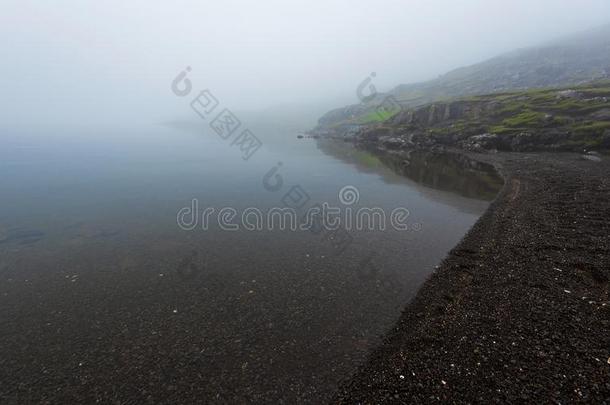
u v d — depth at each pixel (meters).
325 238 28.22
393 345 14.06
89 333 15.92
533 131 70.25
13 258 25.12
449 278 19.31
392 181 51.56
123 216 36.03
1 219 35.19
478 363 12.09
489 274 18.81
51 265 23.83
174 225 32.72
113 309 18.00
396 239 27.39
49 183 54.66
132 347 14.84
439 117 106.81
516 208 30.44
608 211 26.45
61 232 31.09
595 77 155.38
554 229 23.66
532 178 43.09
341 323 16.27
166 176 59.75
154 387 12.49
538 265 18.80
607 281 16.20
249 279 21.20
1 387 12.70
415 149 89.06
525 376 11.23
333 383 12.38
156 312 17.61
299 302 18.33
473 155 71.06
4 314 17.67
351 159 78.06
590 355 11.76
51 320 17.05
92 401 11.95
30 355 14.45
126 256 25.31
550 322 13.76
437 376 11.81
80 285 20.80
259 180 55.16
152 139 144.00
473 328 14.14
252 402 11.73
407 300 18.19
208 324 16.44
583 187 34.78
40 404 11.91
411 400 11.01
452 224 30.44
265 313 17.34
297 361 13.67
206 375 13.03
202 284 20.69
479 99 105.50
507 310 15.03
